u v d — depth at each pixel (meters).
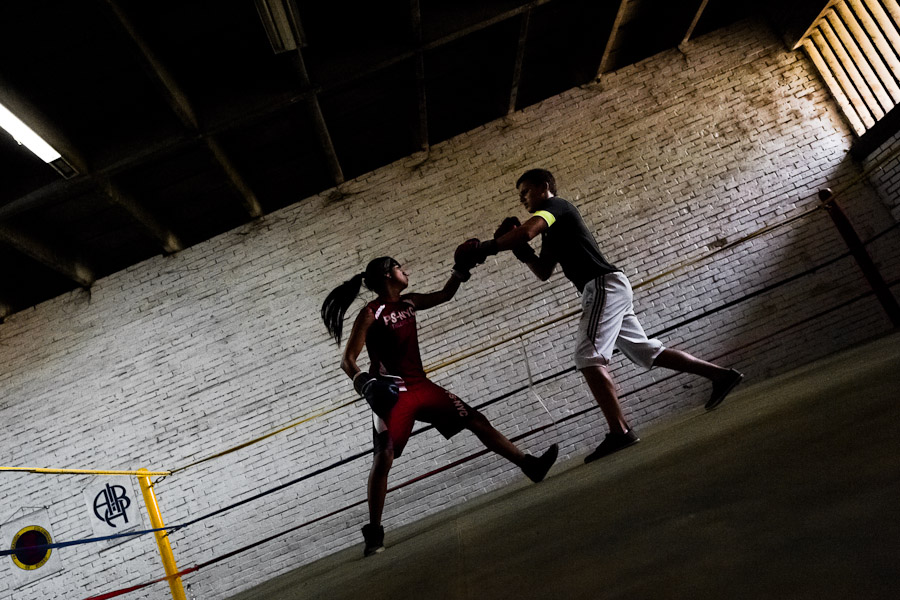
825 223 5.42
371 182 5.78
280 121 4.94
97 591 5.14
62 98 4.09
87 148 4.46
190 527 5.23
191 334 5.56
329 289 5.57
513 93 5.43
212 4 3.83
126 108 4.41
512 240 2.24
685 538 0.47
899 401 0.67
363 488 5.23
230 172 5.00
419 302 2.47
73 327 5.64
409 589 0.79
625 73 5.83
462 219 5.63
